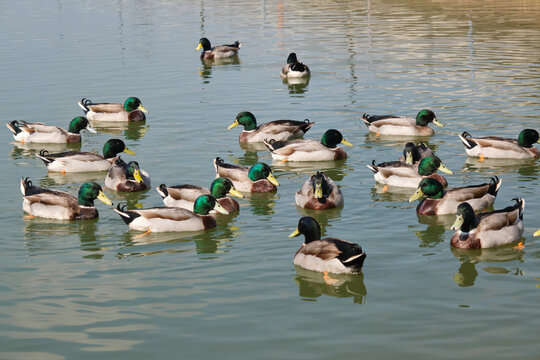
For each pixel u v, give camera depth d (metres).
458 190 17.73
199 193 18.11
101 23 52.03
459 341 11.47
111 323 12.34
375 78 32.47
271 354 11.21
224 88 31.97
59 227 17.47
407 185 19.86
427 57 36.25
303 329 12.01
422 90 29.88
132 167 19.89
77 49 41.53
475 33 42.06
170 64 37.41
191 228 17.06
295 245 15.91
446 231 16.64
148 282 14.07
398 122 24.73
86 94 31.11
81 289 13.77
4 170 22.23
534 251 15.22
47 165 22.19
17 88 32.19
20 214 18.38
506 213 15.66
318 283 13.85
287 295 13.34
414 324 12.09
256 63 37.34
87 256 15.52
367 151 23.33
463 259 14.89
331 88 31.12
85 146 24.94
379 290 13.45
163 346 11.53
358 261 13.88
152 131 25.84
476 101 27.78
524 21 45.31
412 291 13.38
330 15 52.12
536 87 29.28
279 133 24.50
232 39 44.03
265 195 19.69
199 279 14.17
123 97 30.53
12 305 13.09
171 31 47.66
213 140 24.67
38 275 14.48
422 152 21.42
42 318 12.57
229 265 14.85
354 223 17.20
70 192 20.03
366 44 40.47
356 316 12.43
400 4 56.38
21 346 11.62
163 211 17.09
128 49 41.47
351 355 11.12
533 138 22.28
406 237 16.23
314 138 24.69
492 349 11.21
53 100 30.19
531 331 11.73
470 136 22.56
